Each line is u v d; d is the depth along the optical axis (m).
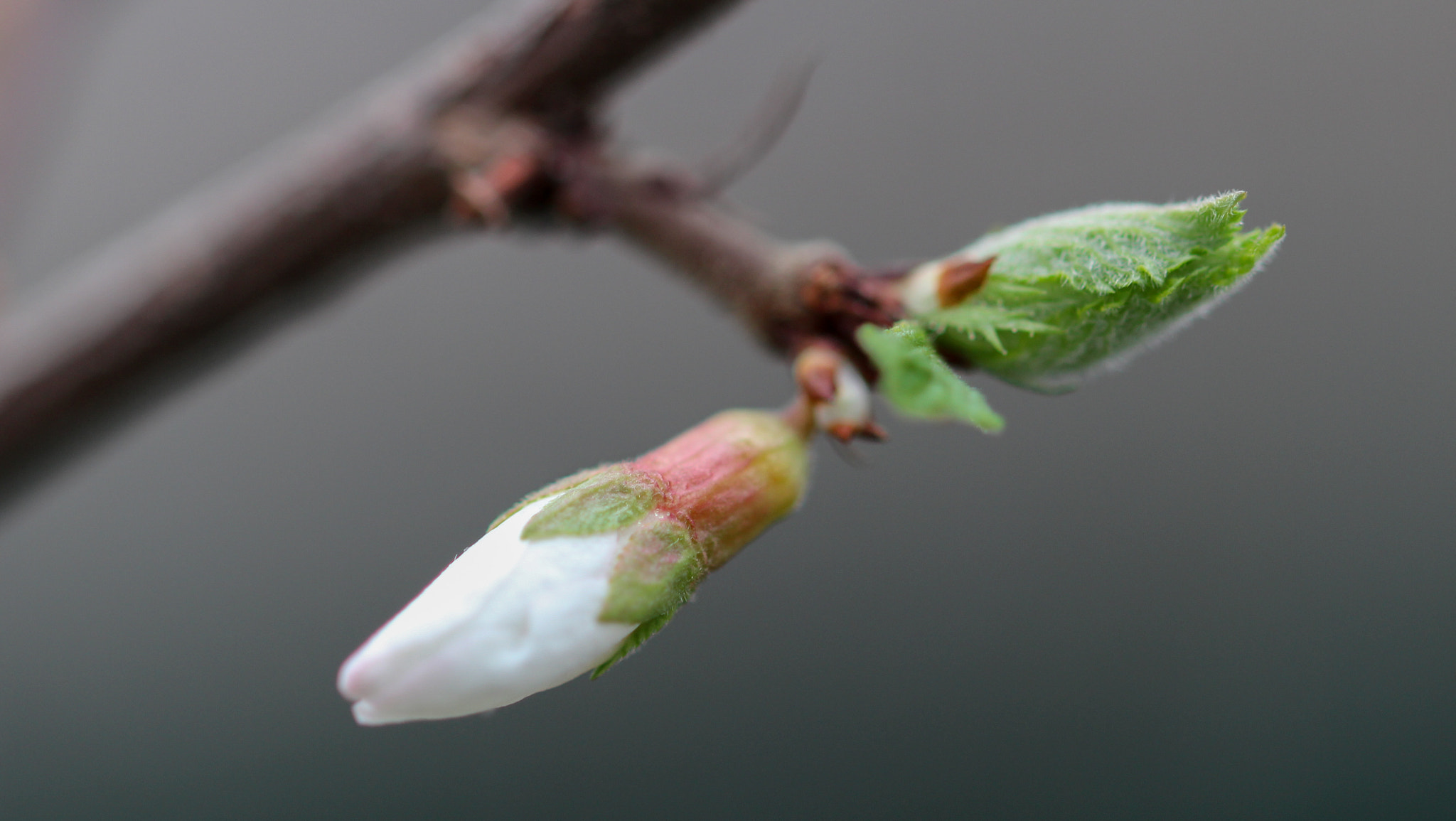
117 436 0.16
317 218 0.15
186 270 0.15
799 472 0.14
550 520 0.13
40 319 0.16
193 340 0.16
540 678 0.13
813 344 0.14
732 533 0.14
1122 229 0.13
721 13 0.15
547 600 0.13
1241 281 0.13
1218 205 0.13
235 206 0.15
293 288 0.16
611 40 0.15
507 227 0.15
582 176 0.15
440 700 0.13
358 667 0.13
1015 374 0.13
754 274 0.14
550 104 0.15
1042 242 0.13
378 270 0.16
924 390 0.13
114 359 0.16
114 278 0.16
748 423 0.14
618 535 0.13
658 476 0.14
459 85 0.15
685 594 0.13
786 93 0.15
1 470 0.16
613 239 0.15
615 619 0.13
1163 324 0.13
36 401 0.16
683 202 0.15
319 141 0.15
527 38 0.15
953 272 0.13
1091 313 0.13
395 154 0.15
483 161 0.15
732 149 0.15
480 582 0.13
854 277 0.14
